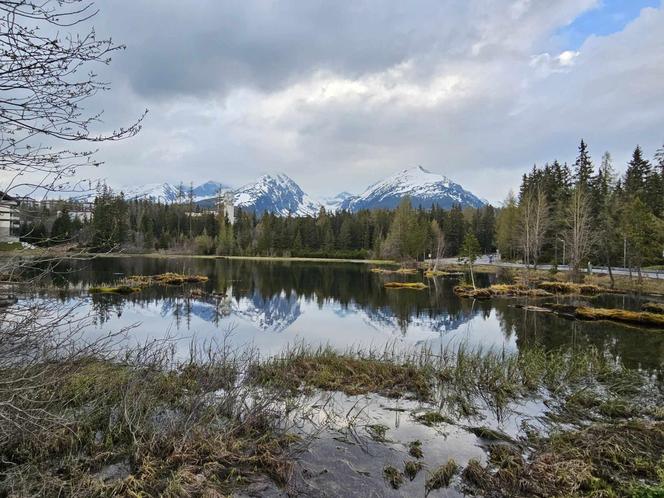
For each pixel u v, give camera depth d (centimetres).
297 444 711
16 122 327
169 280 3888
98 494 530
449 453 706
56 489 527
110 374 865
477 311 2627
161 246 8644
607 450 688
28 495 498
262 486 584
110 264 5884
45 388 621
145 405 762
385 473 633
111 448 639
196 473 594
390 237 8125
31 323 461
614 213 4647
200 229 10012
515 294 3434
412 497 577
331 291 3675
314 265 7344
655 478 621
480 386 1052
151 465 594
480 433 782
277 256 9594
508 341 1772
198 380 953
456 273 5688
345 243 9869
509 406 930
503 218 6825
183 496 538
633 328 2075
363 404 920
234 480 591
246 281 4353
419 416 859
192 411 737
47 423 600
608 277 4153
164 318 2133
